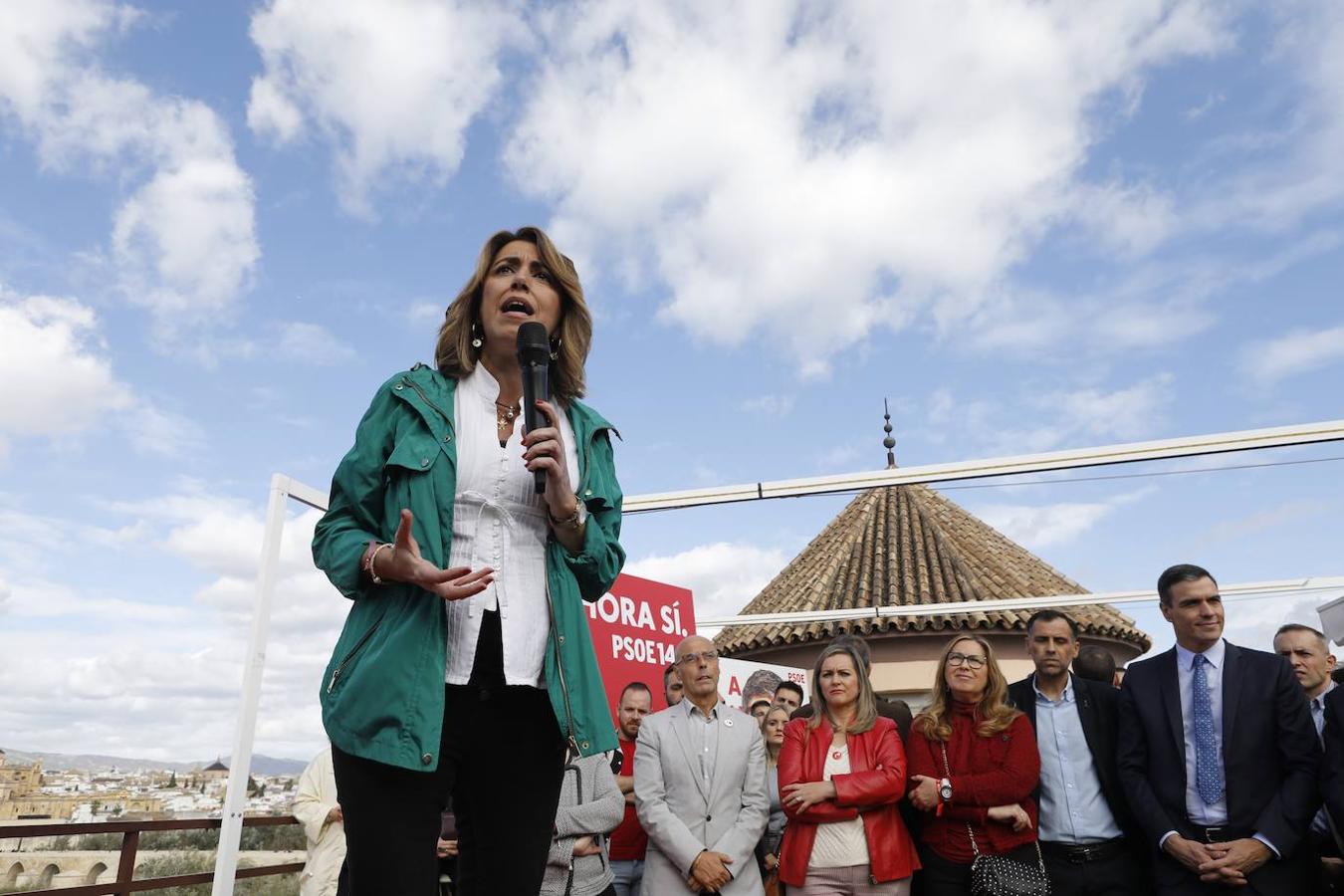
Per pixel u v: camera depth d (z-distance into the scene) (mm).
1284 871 4000
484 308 1864
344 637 1590
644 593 8039
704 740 5113
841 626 14016
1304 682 5879
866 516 19250
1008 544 18750
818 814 4543
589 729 1654
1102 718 4816
